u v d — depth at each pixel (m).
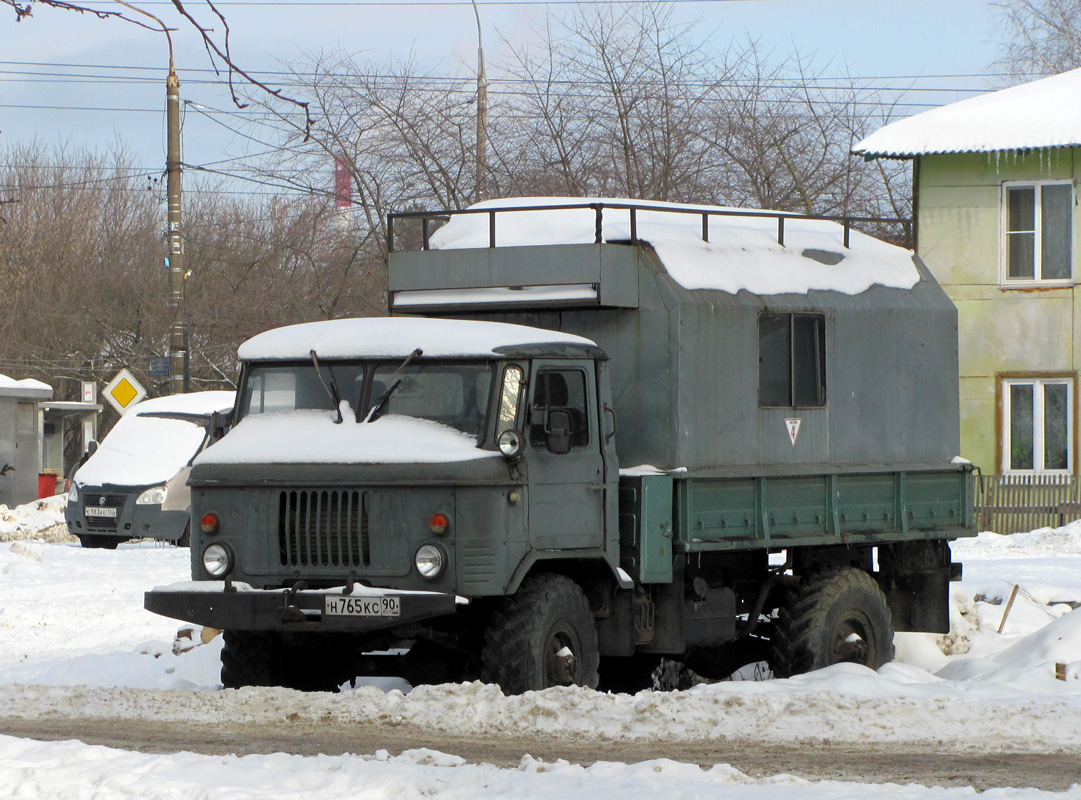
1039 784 27.97
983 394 111.12
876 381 49.25
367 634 39.53
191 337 170.25
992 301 110.94
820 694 35.50
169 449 97.06
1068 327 109.38
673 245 44.34
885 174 145.00
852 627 47.34
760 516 44.28
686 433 42.66
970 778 28.48
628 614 41.41
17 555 83.25
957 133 109.38
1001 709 34.44
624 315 43.28
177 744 32.06
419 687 36.41
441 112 132.00
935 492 50.59
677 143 134.75
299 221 138.75
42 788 25.36
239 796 24.69
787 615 46.28
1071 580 68.19
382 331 39.50
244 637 40.31
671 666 48.81
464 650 38.91
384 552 37.12
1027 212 110.62
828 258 49.44
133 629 59.06
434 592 36.34
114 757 28.39
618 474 41.22
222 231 182.50
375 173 131.62
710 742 32.47
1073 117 107.94
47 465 163.88
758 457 45.06
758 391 45.16
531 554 37.78
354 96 130.75
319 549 37.59
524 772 27.48
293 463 37.81
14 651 54.62
